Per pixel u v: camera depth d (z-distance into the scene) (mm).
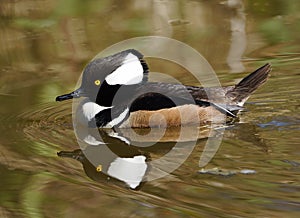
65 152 11617
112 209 9438
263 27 17562
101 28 17891
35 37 17516
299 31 17156
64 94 14102
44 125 12898
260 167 10297
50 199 9891
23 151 11633
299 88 14016
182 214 9023
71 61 16031
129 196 9812
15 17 18734
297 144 11227
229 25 17766
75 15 18797
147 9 19031
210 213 8930
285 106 13117
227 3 19250
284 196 9281
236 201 9211
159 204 9422
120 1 19562
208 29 17594
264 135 11719
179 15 18562
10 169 10898
